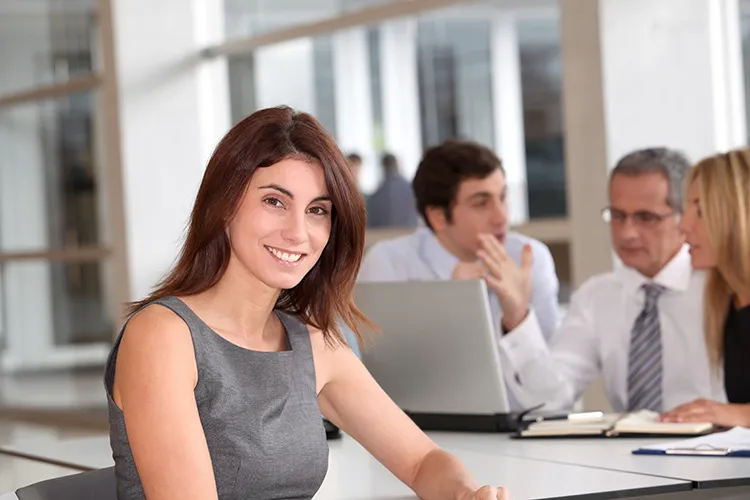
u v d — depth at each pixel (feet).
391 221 25.58
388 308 13.10
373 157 25.95
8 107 30.55
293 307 9.33
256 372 8.66
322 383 9.53
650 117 20.26
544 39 22.95
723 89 20.27
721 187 12.62
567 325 15.02
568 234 22.12
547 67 22.94
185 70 28.76
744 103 20.16
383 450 9.70
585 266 20.77
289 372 8.86
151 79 28.40
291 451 8.65
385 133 25.77
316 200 8.60
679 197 14.25
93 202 29.32
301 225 8.45
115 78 28.14
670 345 14.15
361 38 26.03
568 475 9.70
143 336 8.24
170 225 28.55
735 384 12.82
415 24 24.98
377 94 25.86
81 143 29.45
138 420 8.06
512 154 23.49
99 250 29.01
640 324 14.37
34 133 30.17
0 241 31.22
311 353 9.20
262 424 8.55
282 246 8.44
